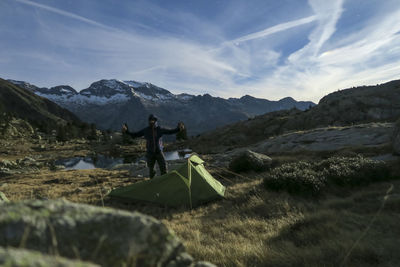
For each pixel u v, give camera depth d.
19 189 12.76
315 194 8.33
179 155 57.56
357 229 4.77
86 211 1.78
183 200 8.97
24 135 132.62
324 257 3.86
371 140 17.67
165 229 1.96
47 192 11.65
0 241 1.38
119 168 23.42
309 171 9.59
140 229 1.80
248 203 8.19
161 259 1.81
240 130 72.00
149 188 9.36
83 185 13.91
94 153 80.88
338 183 9.07
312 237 4.79
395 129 13.86
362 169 9.51
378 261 3.53
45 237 1.48
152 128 9.80
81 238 1.59
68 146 109.69
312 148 19.77
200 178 9.55
